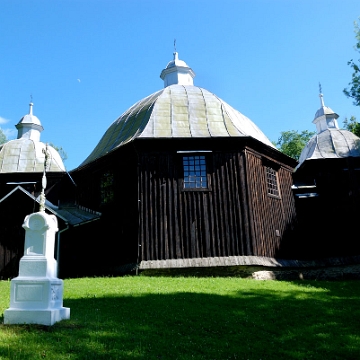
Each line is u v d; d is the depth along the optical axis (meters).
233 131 18.91
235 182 17.67
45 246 8.41
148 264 16.28
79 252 19.31
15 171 21.78
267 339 7.91
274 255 18.09
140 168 17.58
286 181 21.05
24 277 8.11
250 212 17.36
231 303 10.49
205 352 6.89
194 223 17.02
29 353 6.21
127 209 17.83
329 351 7.47
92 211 19.98
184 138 17.78
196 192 17.39
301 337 8.13
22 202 19.34
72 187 22.25
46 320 7.75
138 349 6.70
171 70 24.89
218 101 20.77
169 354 6.64
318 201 21.20
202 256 16.64
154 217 17.00
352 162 21.61
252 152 18.67
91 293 11.53
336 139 23.39
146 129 18.52
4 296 11.58
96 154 21.47
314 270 19.28
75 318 8.34
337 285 14.95
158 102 20.31
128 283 13.36
